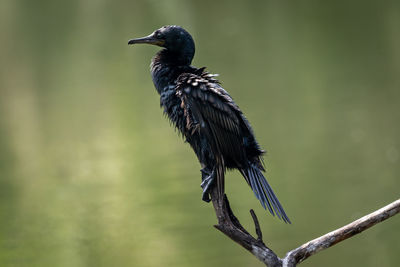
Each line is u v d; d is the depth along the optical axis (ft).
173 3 98.22
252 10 98.63
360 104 68.39
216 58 83.92
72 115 72.08
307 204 50.57
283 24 92.02
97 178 57.62
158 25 91.25
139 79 79.56
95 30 92.17
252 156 21.38
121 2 101.14
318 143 60.39
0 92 79.61
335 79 75.31
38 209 53.11
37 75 83.15
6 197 55.88
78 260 45.80
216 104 21.06
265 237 47.01
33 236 49.55
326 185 53.42
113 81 79.61
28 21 98.17
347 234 18.54
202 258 43.65
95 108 73.20
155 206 51.13
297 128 64.64
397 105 67.10
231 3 101.24
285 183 54.44
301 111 68.18
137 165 59.06
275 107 69.87
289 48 85.25
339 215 49.11
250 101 71.61
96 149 63.93
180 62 23.53
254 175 20.92
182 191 52.95
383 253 43.80
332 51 82.53
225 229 19.26
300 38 87.71
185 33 23.63
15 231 50.19
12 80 82.38
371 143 59.67
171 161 59.47
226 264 43.06
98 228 49.24
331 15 94.38
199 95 21.18
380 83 72.54
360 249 44.62
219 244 45.32
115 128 68.13
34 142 66.49
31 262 45.88
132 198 52.75
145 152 61.93
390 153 57.52
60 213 52.01
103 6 100.37
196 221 48.21
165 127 67.92
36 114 72.64
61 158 62.54
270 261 18.56
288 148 60.85
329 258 44.11
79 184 56.80
